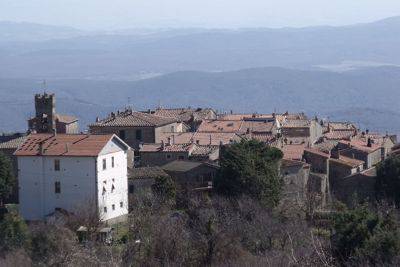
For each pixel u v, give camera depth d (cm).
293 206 15962
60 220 15450
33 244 12794
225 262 10925
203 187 18088
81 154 18038
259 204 15112
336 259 9375
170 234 11481
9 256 12406
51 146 18450
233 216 13350
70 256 11238
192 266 11144
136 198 17638
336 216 10969
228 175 16725
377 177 18575
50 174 18262
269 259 10038
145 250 11225
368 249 9194
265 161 17362
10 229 13750
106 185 18212
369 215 10225
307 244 11300
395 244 9169
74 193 18150
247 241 12125
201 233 11694
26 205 18412
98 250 11562
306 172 19475
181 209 16075
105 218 17300
